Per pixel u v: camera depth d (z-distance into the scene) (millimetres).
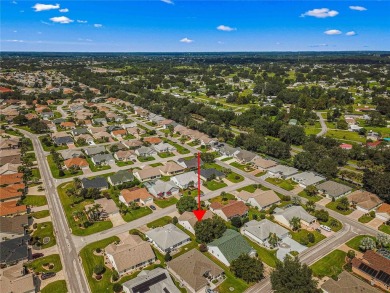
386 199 105250
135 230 89188
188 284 67312
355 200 103750
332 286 65312
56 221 93750
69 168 131625
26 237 83125
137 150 151500
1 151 151750
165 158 148625
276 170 128000
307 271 62656
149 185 116188
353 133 189250
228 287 68000
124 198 103875
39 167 134625
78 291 66875
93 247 81500
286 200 107500
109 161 140625
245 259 71000
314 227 91188
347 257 77875
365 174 115250
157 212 99562
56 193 111375
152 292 63688
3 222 87375
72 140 168750
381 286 68250
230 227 91438
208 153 145750
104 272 72375
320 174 127312
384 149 146125
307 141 164375
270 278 65250
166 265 74625
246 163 141750
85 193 106250
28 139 169000
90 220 93500
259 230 85625
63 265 74875
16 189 109438
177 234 83625
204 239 82750
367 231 89688
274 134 186375
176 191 112312
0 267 73750
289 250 80688
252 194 107125
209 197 109875
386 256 75500
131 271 72750
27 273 71812
